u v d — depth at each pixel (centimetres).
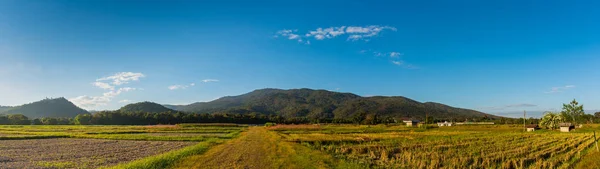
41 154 3169
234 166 2353
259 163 2511
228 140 4931
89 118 16150
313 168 2308
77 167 2377
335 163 2564
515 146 4112
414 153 3275
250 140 4944
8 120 13988
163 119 17800
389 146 4003
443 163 2708
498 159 2966
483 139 5353
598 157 2997
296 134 6912
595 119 17675
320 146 3988
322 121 19875
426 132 8094
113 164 2545
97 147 3934
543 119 12375
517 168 2572
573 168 2670
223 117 19300
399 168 2466
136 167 2161
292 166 2377
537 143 4547
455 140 5066
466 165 2641
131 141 4903
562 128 9525
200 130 8675
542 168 2625
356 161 2725
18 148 3703
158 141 4956
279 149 3541
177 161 2511
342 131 8431
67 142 4606
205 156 2870
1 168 2303
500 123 17275
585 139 5353
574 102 12962
